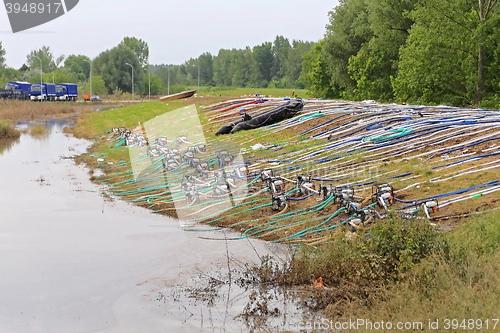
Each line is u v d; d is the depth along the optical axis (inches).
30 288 347.9
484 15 1322.6
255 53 6924.2
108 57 4726.9
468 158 563.5
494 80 1307.8
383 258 334.3
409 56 1406.3
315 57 2716.5
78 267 387.5
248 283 354.6
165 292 342.3
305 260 364.2
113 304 323.0
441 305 265.3
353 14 2185.0
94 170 827.4
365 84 1927.9
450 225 401.1
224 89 5433.1
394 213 377.7
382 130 756.6
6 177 771.4
